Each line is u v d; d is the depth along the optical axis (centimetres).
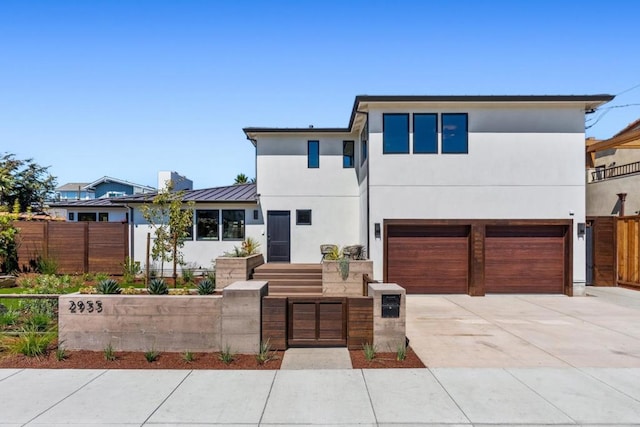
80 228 1617
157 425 453
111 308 720
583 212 1312
